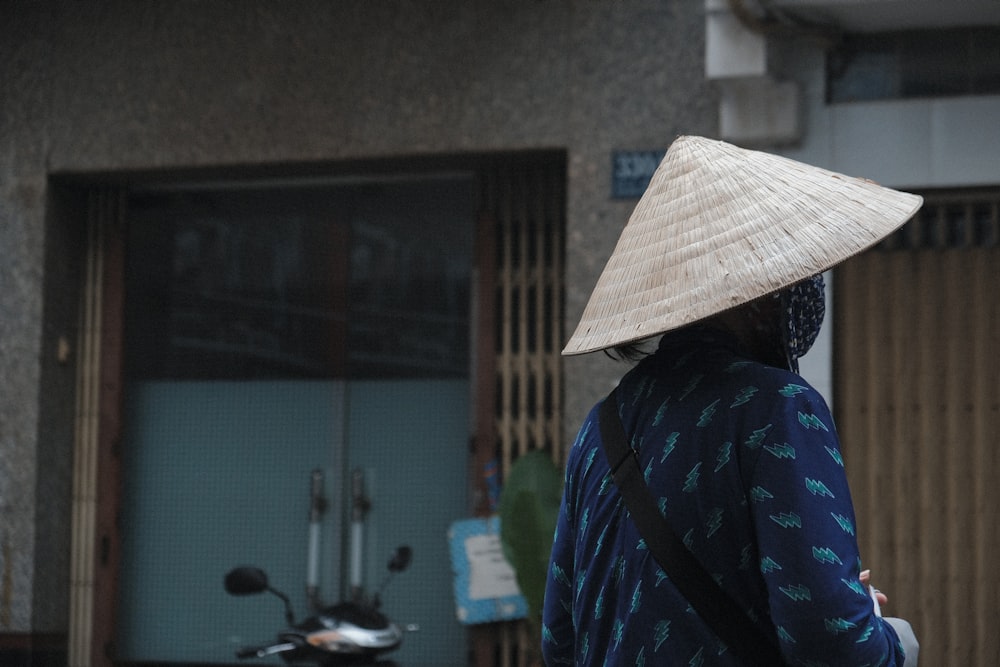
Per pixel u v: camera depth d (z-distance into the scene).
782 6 5.50
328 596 6.84
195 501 7.07
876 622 1.52
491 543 6.41
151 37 6.79
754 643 1.59
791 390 1.63
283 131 6.57
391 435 6.82
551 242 6.61
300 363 6.97
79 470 7.10
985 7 5.50
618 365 6.12
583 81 6.21
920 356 5.88
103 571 7.05
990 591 5.72
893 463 5.88
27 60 6.95
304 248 7.00
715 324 1.82
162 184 7.14
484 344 6.59
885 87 5.88
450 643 6.65
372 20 6.50
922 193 5.84
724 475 1.62
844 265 5.98
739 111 5.86
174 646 7.05
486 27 6.35
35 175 6.90
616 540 1.71
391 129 6.43
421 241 6.81
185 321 7.15
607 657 1.69
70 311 7.11
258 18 6.66
